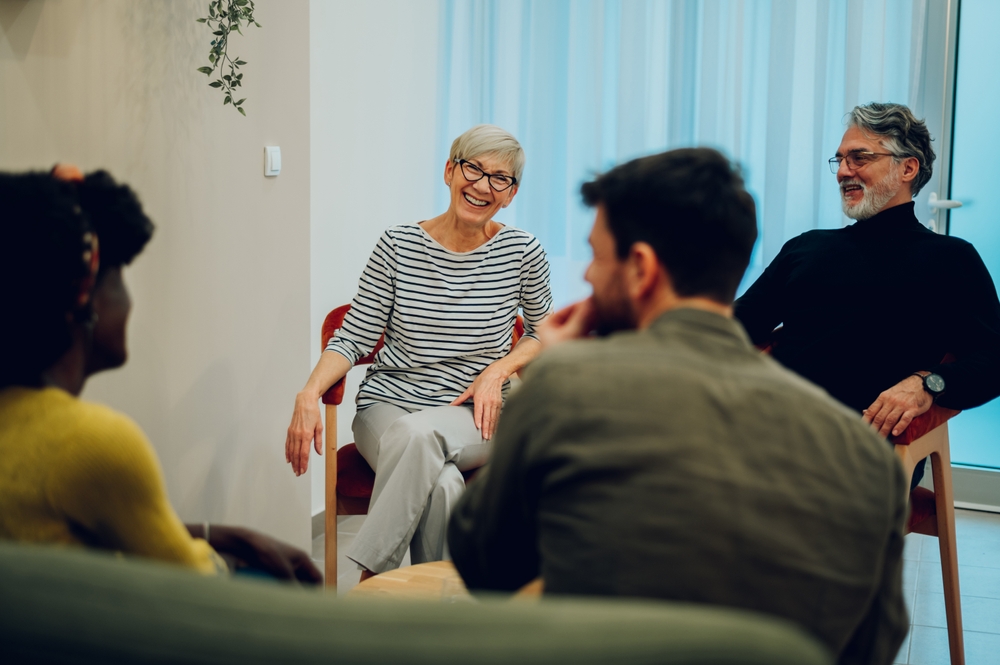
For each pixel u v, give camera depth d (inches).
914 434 80.4
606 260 38.3
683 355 34.6
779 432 33.2
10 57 73.2
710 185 36.6
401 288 94.4
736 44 142.3
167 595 20.6
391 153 145.9
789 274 97.0
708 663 20.2
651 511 31.7
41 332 36.6
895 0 137.7
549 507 33.4
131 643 20.2
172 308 90.3
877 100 138.4
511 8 154.2
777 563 32.0
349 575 115.0
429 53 156.4
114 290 43.8
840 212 142.9
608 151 153.6
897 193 91.0
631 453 32.3
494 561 37.4
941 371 81.8
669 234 36.6
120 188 44.3
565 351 35.7
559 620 20.5
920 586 114.5
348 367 93.3
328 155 128.0
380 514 84.4
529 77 154.6
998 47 140.2
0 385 36.9
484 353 97.2
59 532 35.8
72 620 20.4
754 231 37.4
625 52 148.3
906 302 88.7
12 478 35.2
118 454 35.6
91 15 79.7
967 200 144.0
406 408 94.3
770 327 99.1
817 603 32.8
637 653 20.1
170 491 92.3
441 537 85.5
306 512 114.7
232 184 96.6
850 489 33.6
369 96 137.9
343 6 128.8
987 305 87.4
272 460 107.0
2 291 35.9
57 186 38.5
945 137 142.9
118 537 36.5
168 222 88.8
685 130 147.9
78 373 40.3
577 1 150.5
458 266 95.0
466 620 20.4
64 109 77.8
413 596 64.6
